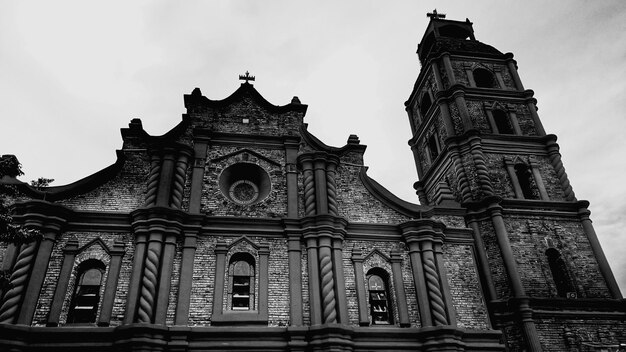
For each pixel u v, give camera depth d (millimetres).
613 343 19750
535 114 27641
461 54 30109
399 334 16703
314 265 17375
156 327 14836
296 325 16172
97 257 16500
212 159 19641
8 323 14312
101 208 17609
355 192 20219
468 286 18500
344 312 16703
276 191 19500
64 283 15648
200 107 21078
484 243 22094
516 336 19344
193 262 16828
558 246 22531
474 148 24938
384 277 18453
